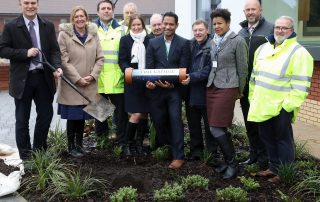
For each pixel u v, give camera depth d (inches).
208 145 232.4
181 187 182.4
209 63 211.9
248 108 221.9
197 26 214.4
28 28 218.1
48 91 227.5
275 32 191.9
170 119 224.5
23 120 224.8
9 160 229.6
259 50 202.8
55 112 410.9
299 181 193.6
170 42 225.5
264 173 205.2
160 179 202.7
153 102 228.1
